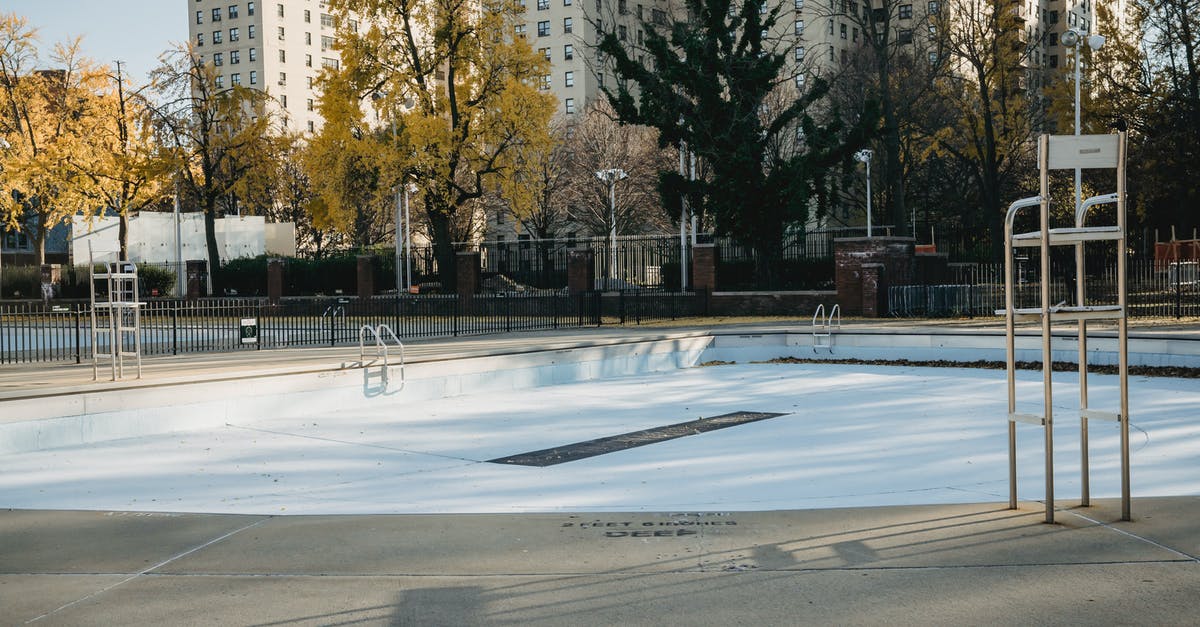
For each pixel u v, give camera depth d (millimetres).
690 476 9711
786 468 10023
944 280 37625
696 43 35062
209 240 48094
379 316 35375
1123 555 6191
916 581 5785
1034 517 7285
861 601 5457
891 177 41000
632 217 60688
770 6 81250
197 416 13875
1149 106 45062
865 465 10062
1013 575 5844
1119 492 8266
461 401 16641
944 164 54438
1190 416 12820
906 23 74812
